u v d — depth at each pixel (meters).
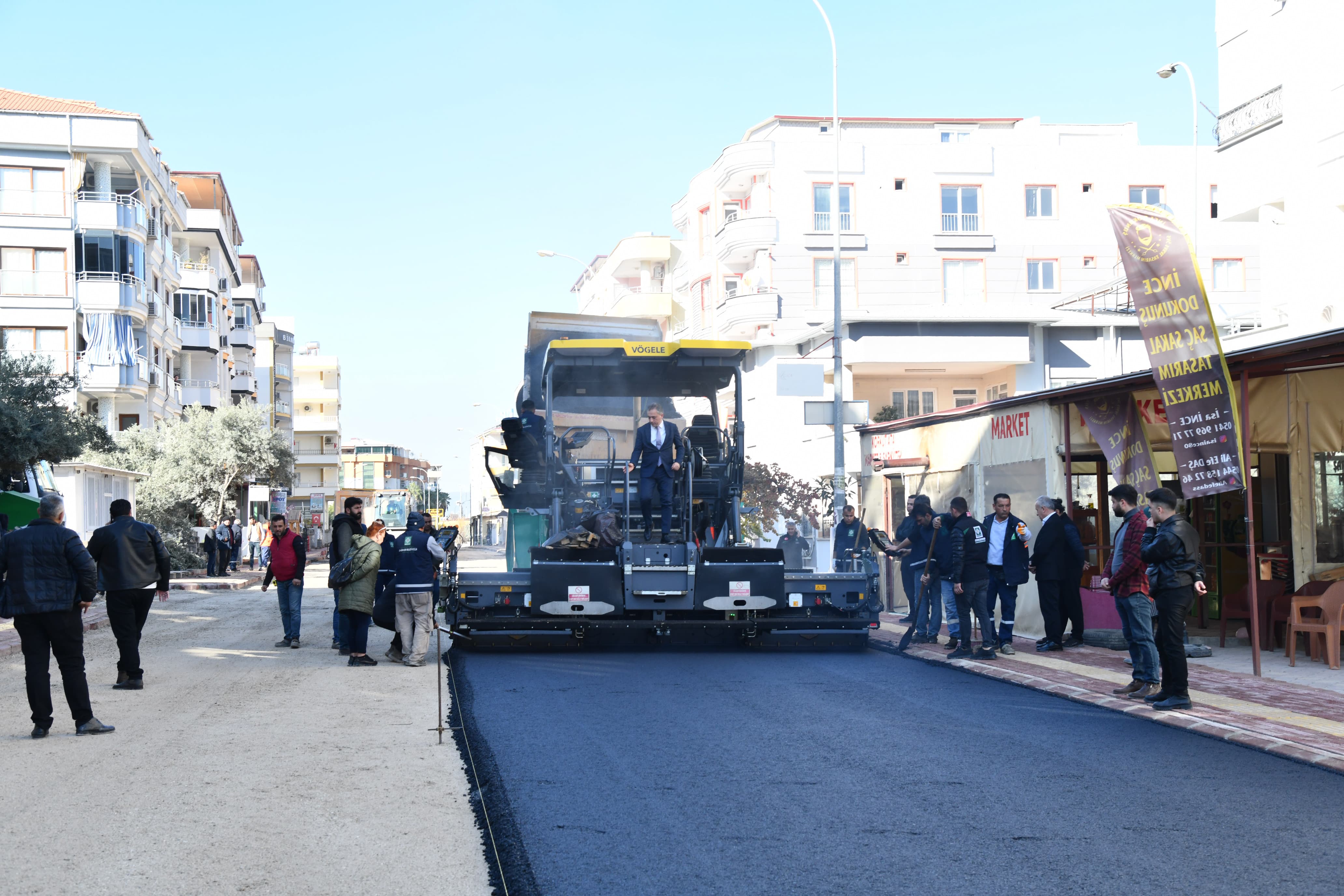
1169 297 10.93
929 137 54.28
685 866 5.27
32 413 22.72
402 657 13.27
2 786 6.80
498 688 10.84
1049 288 50.16
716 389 15.18
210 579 34.28
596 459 14.94
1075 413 15.23
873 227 49.75
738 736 8.39
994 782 6.95
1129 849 5.53
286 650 14.93
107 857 5.33
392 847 5.51
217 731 8.62
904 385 44.38
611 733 8.52
